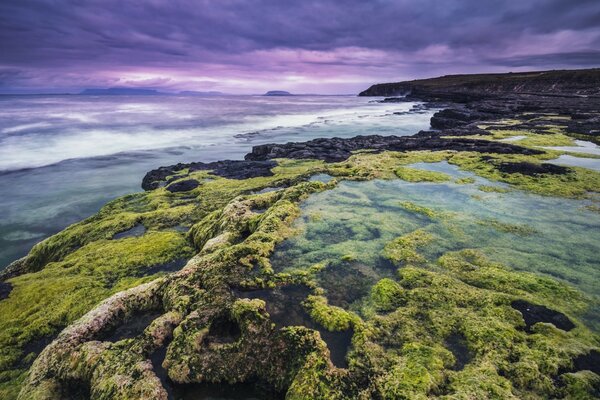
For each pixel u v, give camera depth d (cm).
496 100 9169
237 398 743
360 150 3722
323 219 1456
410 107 13088
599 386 664
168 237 1791
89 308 1292
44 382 834
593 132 3566
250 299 959
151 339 859
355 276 1055
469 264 1102
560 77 12550
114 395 729
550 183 1956
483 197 1745
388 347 782
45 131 6825
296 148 4094
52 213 3144
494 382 679
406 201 1678
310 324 866
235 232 1437
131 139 6519
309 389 693
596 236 1310
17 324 1242
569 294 948
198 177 3066
